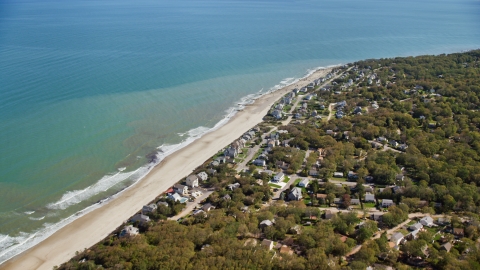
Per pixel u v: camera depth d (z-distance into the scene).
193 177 173.00
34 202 161.00
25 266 127.69
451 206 145.50
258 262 112.50
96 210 157.62
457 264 110.81
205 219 142.38
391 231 133.12
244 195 159.12
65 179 177.62
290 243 125.94
